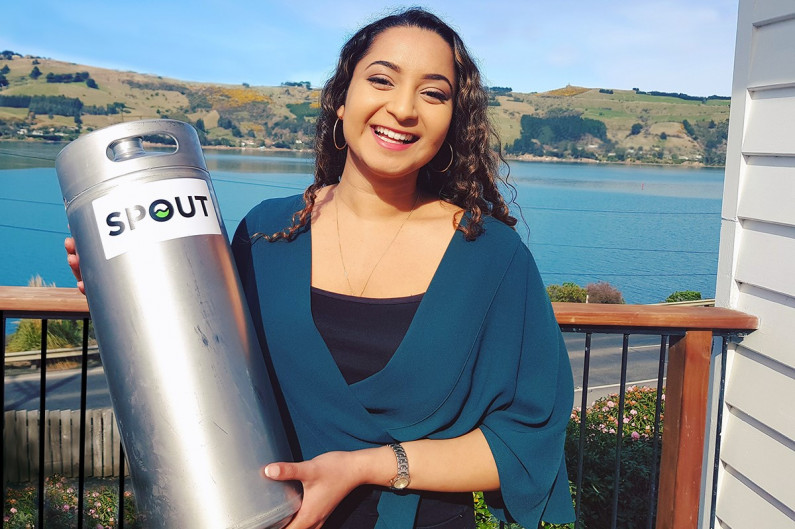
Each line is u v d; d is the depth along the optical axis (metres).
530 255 1.25
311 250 1.22
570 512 1.23
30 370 19.47
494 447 1.14
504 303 1.19
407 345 1.12
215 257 1.01
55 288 1.68
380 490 1.16
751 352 2.09
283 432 1.03
